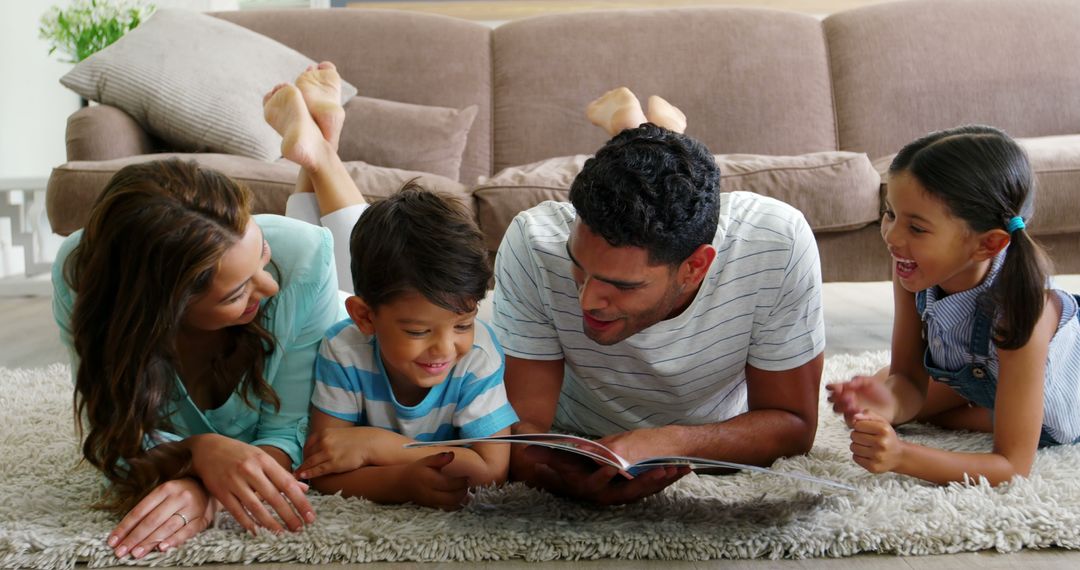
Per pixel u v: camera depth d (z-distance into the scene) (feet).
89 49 11.25
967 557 3.51
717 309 4.09
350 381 4.21
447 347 3.82
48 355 7.57
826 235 7.50
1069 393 4.66
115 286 3.61
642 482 3.76
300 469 4.06
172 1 12.62
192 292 3.53
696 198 3.48
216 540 3.56
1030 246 4.13
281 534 3.59
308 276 4.18
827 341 8.19
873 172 7.47
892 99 9.41
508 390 4.51
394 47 9.74
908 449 4.03
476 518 3.74
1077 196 7.16
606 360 4.36
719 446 4.07
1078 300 4.82
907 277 4.42
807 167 7.35
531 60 9.73
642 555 3.52
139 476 3.76
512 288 4.37
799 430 4.30
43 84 12.62
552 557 3.50
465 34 9.94
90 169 7.36
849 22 9.80
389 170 7.91
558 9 12.37
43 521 3.70
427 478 3.83
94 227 3.62
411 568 3.43
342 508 3.87
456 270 3.70
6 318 9.32
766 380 4.31
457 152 9.12
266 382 4.13
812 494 3.92
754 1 12.32
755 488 4.13
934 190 4.17
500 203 7.30
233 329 4.04
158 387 3.74
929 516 3.68
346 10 9.97
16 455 4.60
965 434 5.16
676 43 9.64
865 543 3.54
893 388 4.99
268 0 13.01
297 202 6.29
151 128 8.61
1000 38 9.47
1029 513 3.69
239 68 8.82
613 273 3.50
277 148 8.68
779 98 9.45
